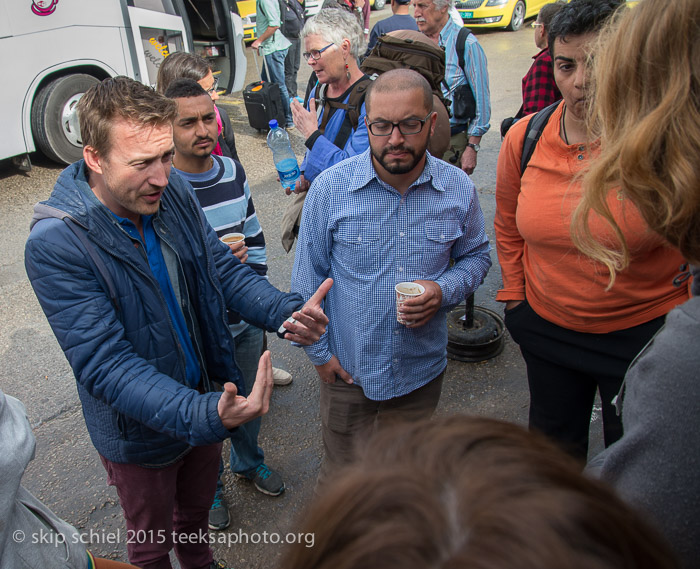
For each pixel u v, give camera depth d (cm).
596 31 151
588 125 100
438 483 44
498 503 41
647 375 75
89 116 144
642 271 164
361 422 222
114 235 155
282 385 340
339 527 43
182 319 178
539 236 177
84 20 596
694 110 69
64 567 136
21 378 351
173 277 174
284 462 288
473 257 213
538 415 209
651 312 171
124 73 641
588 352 183
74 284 150
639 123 74
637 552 42
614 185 84
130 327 162
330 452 230
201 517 210
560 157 173
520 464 45
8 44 557
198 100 215
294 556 46
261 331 253
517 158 191
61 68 596
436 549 40
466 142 414
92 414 172
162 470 179
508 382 330
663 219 77
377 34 459
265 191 590
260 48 730
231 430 150
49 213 151
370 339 202
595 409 300
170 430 151
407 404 218
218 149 317
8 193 597
